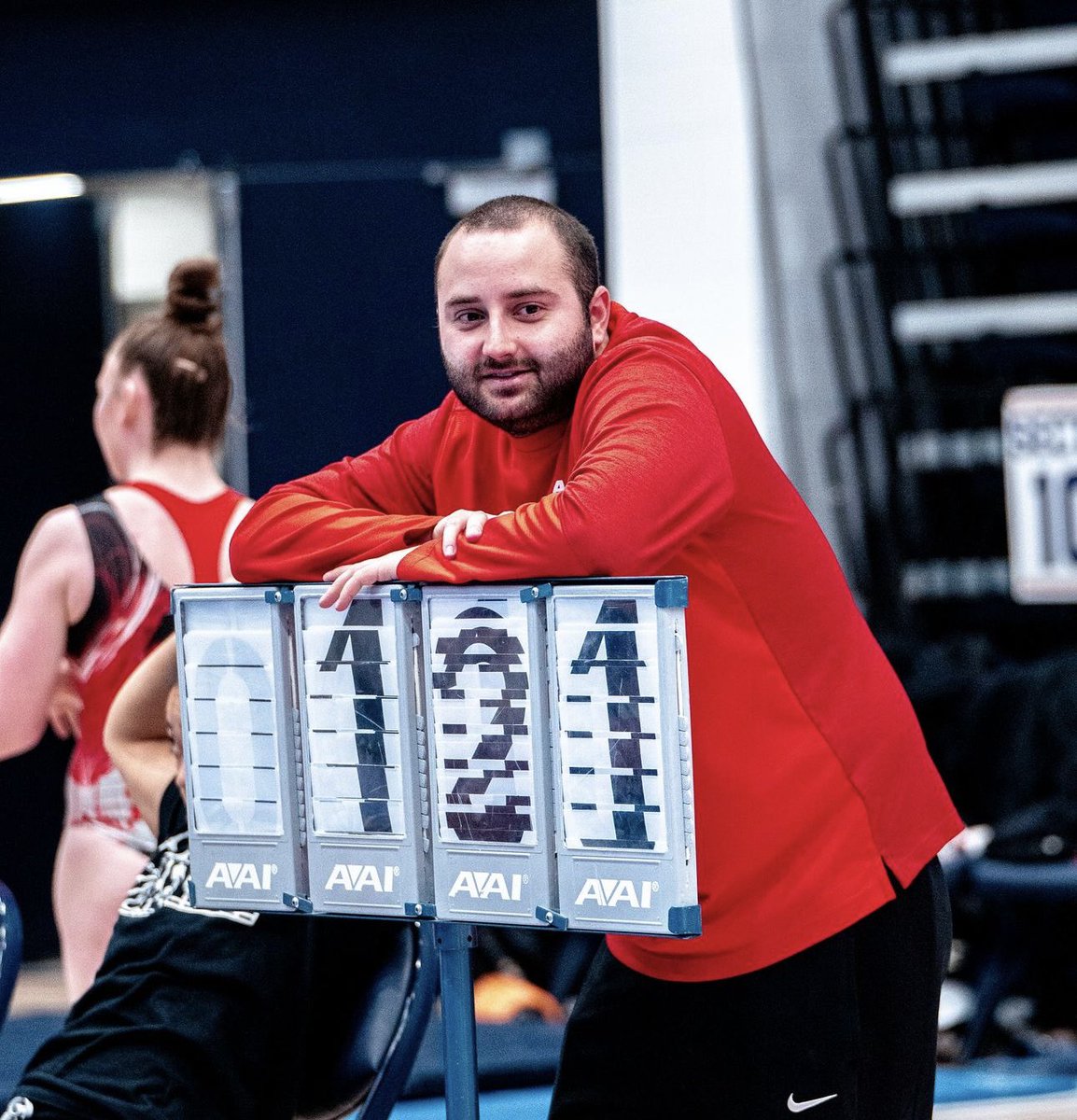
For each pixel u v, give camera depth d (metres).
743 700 3.60
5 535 12.04
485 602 3.10
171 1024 3.78
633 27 11.95
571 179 12.24
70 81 12.33
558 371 3.49
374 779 3.23
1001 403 11.80
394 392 11.94
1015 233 12.74
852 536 12.20
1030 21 13.23
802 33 12.66
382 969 4.21
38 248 12.27
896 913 3.74
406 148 12.40
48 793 11.87
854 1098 3.71
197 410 5.27
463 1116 3.39
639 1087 3.76
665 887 2.94
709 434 3.36
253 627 3.37
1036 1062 8.52
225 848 3.44
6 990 4.31
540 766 3.06
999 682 9.45
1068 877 8.41
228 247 11.85
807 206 12.52
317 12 12.34
